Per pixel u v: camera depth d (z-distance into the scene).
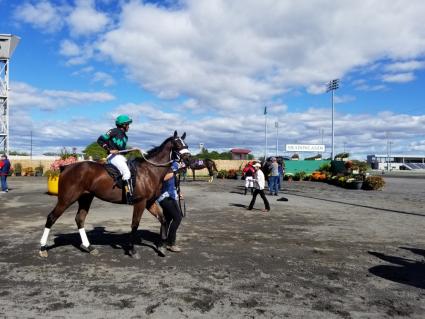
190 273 5.59
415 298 4.70
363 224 10.19
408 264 6.25
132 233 6.52
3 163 19.23
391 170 77.25
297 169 36.66
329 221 10.66
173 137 6.85
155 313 4.10
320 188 24.02
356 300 4.60
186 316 4.04
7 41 40.28
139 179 6.47
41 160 43.03
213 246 7.42
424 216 11.70
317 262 6.32
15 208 12.78
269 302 4.48
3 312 4.09
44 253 6.38
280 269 5.88
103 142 6.52
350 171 26.55
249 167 18.88
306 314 4.15
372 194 19.66
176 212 6.87
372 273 5.73
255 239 8.14
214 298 4.59
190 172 41.53
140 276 5.42
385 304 4.49
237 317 4.04
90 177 6.38
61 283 5.08
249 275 5.54
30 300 4.45
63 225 9.56
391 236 8.58
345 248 7.37
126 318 3.96
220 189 22.59
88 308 4.22
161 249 6.64
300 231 9.12
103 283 5.10
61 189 6.36
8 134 41.12
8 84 40.81
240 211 12.69
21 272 5.57
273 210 13.03
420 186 26.28
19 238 7.95
